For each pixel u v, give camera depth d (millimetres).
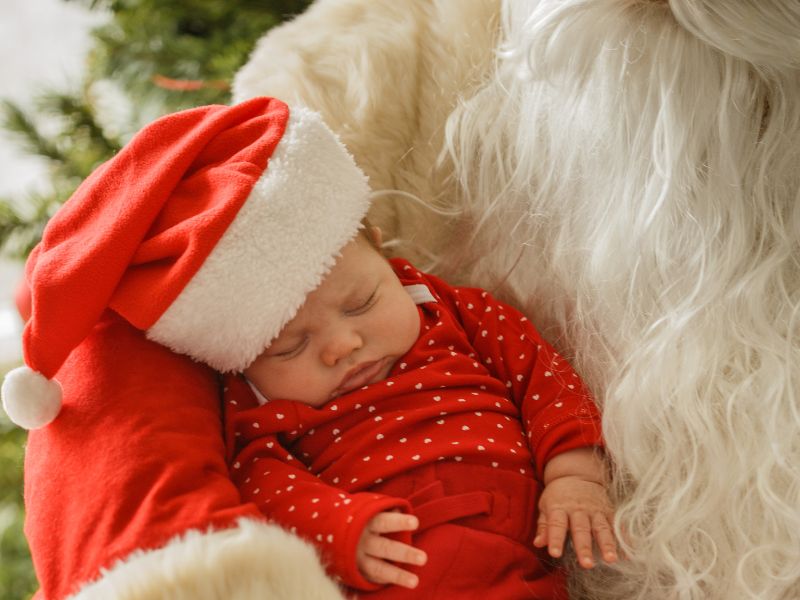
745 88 751
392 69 928
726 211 776
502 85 907
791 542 754
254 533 642
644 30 762
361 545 716
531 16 802
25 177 2250
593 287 854
